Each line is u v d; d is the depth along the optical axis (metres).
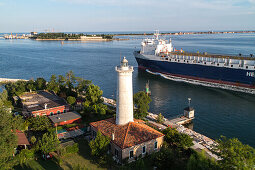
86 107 61.59
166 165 36.31
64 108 63.12
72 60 196.62
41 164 38.19
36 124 50.19
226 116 71.44
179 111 76.19
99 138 38.78
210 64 110.19
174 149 43.19
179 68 125.38
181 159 40.12
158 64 136.50
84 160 39.59
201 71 115.44
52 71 148.50
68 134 48.03
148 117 64.88
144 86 110.62
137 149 39.47
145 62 146.88
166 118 69.31
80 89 80.31
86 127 51.84
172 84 113.62
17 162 37.59
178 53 133.38
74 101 68.50
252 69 95.50
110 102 79.38
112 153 41.00
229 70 103.94
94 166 37.72
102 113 60.66
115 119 48.94
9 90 79.25
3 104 66.12
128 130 42.44
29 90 81.69
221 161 31.38
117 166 37.91
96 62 184.75
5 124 38.53
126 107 44.38
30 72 145.75
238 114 73.00
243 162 29.00
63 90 81.69
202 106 80.88
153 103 84.62
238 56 108.56
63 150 40.12
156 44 147.25
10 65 171.75
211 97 91.31
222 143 32.97
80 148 44.06
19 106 69.94
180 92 99.19
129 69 43.28
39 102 66.94
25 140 43.12
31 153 39.97
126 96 43.91
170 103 84.50
